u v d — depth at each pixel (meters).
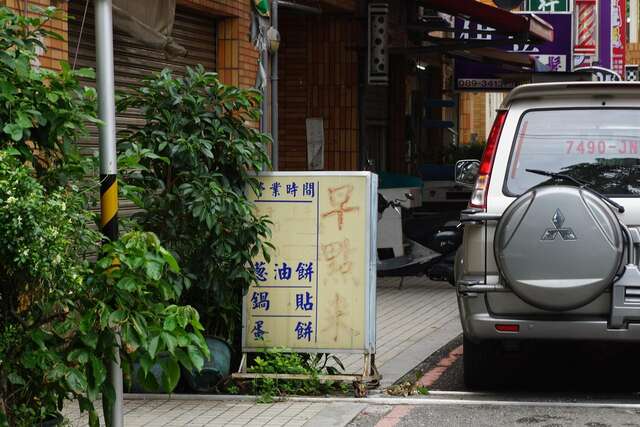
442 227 16.45
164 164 9.94
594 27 28.20
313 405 9.88
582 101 10.02
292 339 10.26
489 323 9.70
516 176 9.93
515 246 9.47
